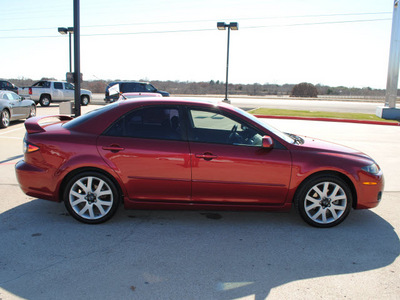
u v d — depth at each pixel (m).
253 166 4.29
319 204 4.43
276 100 40.50
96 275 3.24
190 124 4.40
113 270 3.34
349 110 26.73
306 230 4.39
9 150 8.83
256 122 4.48
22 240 3.93
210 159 4.27
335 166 4.33
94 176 4.32
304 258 3.65
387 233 4.34
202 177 4.30
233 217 4.78
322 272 3.38
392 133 13.66
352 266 3.51
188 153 4.27
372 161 4.60
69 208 4.40
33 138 4.39
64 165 4.28
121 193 4.48
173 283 3.14
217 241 4.02
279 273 3.35
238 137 4.41
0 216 4.60
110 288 3.04
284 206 4.45
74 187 4.36
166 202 4.43
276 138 4.42
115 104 4.61
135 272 3.31
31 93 23.83
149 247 3.83
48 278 3.17
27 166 4.41
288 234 4.25
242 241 4.04
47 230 4.21
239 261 3.56
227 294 2.99
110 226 4.38
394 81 19.53
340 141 11.42
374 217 4.88
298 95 53.31
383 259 3.67
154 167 4.29
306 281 3.21
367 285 3.17
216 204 4.43
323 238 4.16
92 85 55.38
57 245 3.82
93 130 4.39
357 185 4.39
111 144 4.29
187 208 4.46
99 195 4.35
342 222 4.68
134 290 3.02
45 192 4.40
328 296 2.99
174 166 4.29
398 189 6.23
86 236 4.07
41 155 4.34
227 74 23.12
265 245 3.94
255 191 4.37
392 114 19.09
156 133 4.38
